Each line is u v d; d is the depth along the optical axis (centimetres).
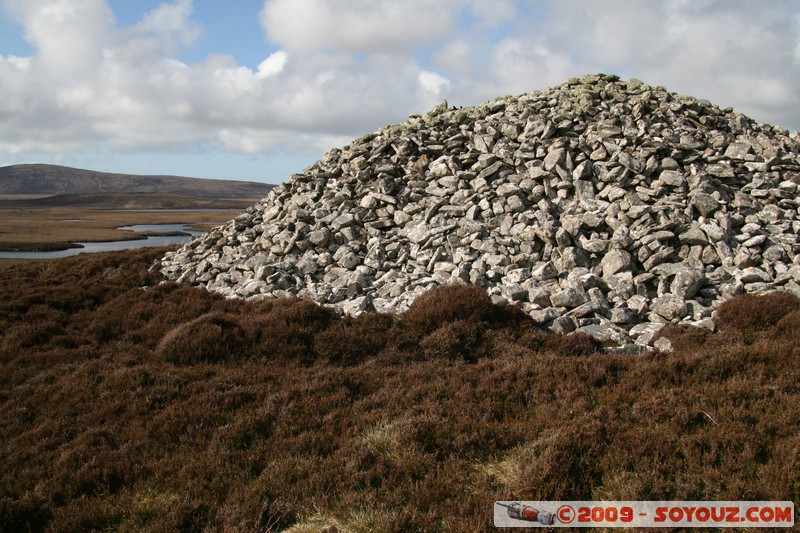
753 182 2102
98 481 782
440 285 1638
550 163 2120
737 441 734
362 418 934
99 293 1942
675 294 1541
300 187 2531
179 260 2281
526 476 691
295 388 1088
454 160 2312
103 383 1154
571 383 1002
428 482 721
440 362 1219
